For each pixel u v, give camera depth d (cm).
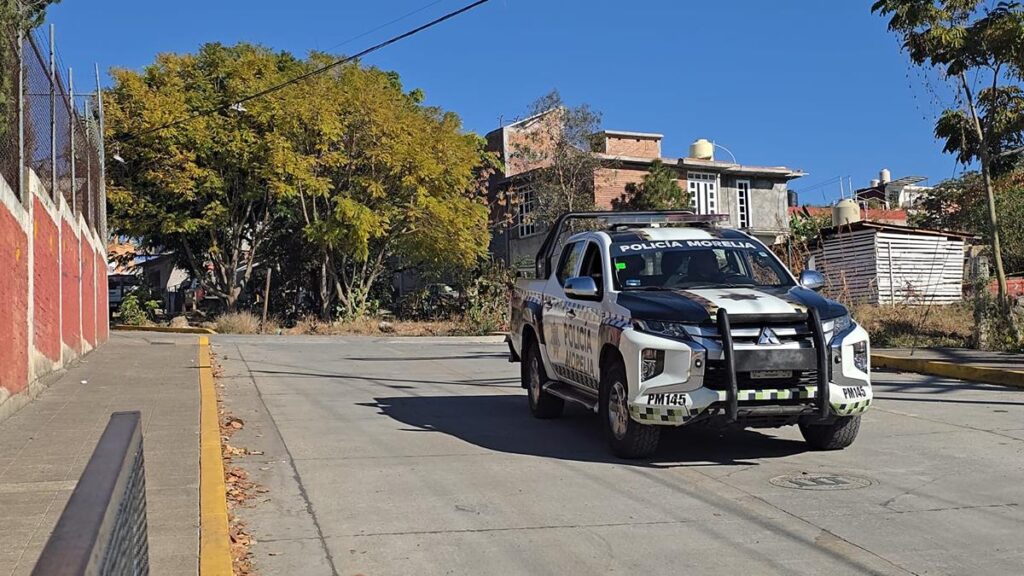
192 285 4372
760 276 923
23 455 800
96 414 1021
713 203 3984
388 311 3809
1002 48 1631
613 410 839
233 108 3297
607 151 3966
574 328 935
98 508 204
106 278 2258
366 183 3294
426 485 737
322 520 639
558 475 772
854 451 859
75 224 1603
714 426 777
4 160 1030
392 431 995
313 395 1298
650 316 793
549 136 3559
